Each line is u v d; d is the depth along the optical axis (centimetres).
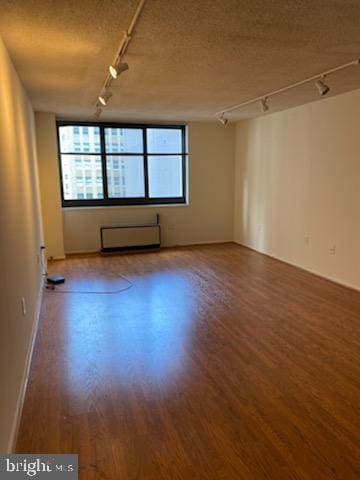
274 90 425
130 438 197
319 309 380
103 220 668
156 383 250
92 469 176
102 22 231
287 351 292
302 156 522
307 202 518
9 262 217
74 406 224
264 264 570
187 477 172
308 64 322
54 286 466
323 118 475
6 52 271
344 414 216
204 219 732
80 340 315
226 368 268
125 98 466
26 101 419
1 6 206
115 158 671
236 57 302
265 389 242
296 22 232
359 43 271
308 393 237
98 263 584
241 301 407
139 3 204
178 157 709
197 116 619
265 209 629
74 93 432
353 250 441
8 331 198
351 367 268
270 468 177
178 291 443
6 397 181
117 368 269
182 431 203
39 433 201
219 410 221
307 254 527
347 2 205
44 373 262
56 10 213
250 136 662
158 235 689
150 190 703
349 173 439
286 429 204
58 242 610
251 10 215
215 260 600
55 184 593
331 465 178
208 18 225
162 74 354
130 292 441
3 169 220
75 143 646
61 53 288
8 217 225
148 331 332
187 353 291
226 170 729
